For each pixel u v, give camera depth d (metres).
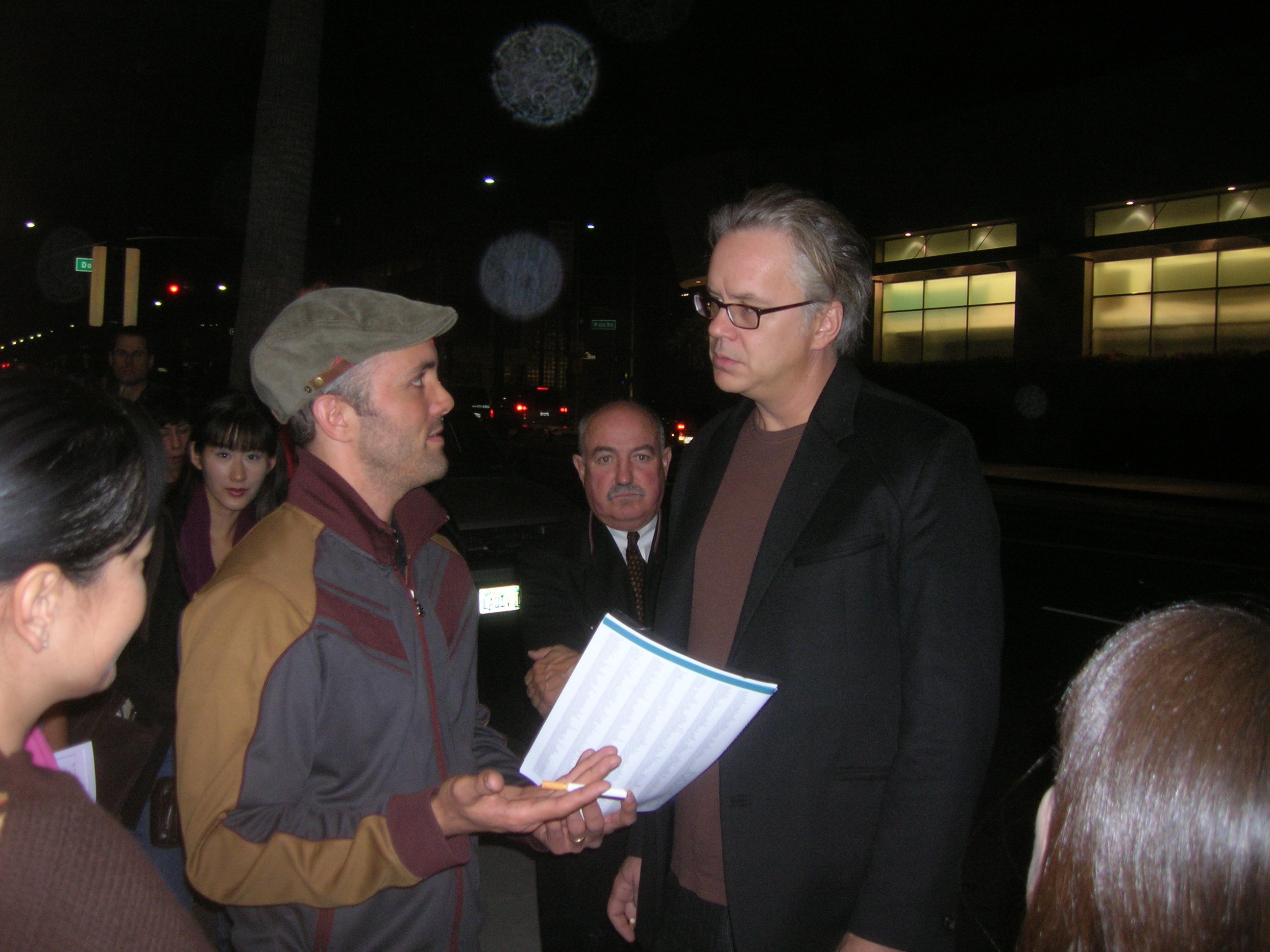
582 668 1.39
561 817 1.26
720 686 1.34
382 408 1.45
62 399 0.83
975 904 2.72
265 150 4.99
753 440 1.82
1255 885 0.65
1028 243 24.80
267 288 4.99
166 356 10.93
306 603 1.33
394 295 1.52
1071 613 7.65
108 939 0.70
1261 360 18.33
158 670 2.04
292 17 4.98
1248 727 0.68
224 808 1.25
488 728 1.82
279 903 1.25
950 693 1.40
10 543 0.77
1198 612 0.77
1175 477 19.36
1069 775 0.76
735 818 1.56
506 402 31.59
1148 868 0.69
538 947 2.77
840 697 1.52
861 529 1.52
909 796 1.39
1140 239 22.25
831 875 1.53
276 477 2.90
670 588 1.83
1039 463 22.20
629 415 2.32
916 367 25.48
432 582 1.61
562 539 2.44
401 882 1.26
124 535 0.86
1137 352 23.05
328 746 1.35
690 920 1.74
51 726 1.59
